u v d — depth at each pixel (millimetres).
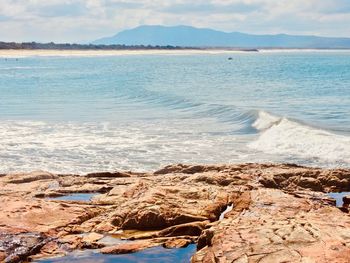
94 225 11094
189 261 9273
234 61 173875
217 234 9148
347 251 7980
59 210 11836
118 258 9469
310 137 24156
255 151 22703
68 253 9711
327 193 14203
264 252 8109
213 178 14461
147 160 21125
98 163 20625
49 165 20281
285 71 100375
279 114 33969
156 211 11102
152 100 45125
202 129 28891
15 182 15453
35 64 137250
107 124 30969
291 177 14992
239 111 34250
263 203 11695
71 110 38531
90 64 139500
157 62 159750
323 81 69875
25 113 36688
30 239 10094
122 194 13133
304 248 8172
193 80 74125
